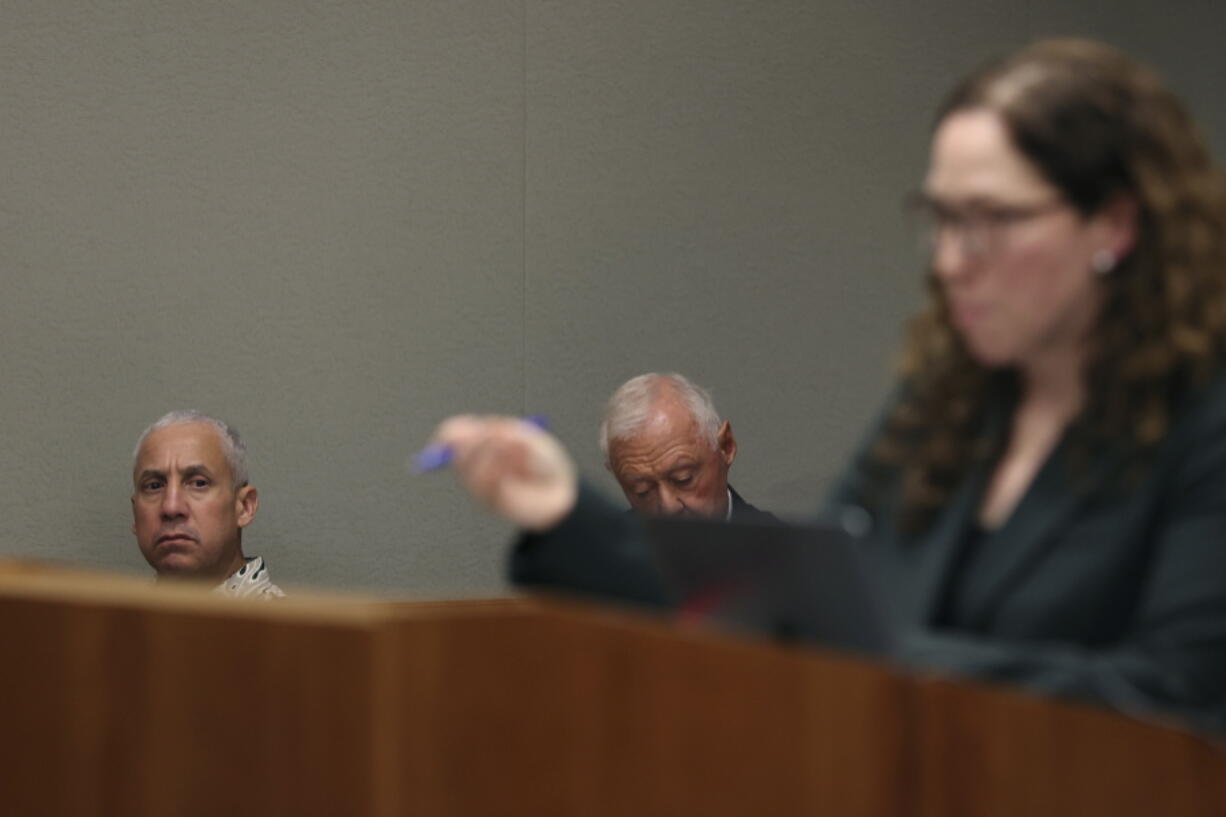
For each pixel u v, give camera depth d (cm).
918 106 1494
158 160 1370
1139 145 423
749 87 1465
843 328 1470
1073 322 432
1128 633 422
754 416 1452
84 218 1358
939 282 479
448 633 403
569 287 1430
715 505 1118
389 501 1395
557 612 406
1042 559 432
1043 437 449
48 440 1346
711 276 1451
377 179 1402
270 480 1378
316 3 1396
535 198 1427
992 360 429
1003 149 417
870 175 1483
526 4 1431
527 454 477
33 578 484
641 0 1451
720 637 402
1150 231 425
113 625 430
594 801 402
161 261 1368
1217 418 411
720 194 1456
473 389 1411
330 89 1396
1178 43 1523
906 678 397
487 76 1423
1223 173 437
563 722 403
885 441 485
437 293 1408
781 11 1474
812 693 397
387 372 1398
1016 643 430
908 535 464
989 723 399
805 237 1467
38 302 1348
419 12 1412
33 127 1351
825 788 396
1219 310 423
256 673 415
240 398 1376
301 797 408
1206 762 398
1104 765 398
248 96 1385
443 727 402
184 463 1180
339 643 406
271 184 1386
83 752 431
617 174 1441
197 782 420
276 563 1378
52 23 1358
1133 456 421
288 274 1386
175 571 1179
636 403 1112
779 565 424
